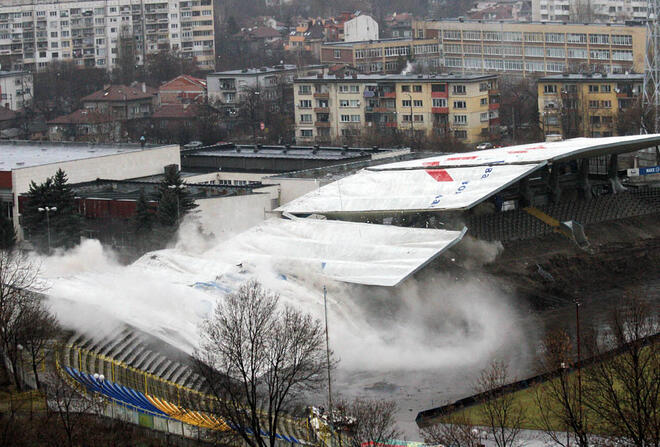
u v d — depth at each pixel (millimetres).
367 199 199875
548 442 117812
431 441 117000
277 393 121375
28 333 141625
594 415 123562
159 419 125250
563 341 140500
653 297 181250
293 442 118812
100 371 144875
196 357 130000
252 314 132875
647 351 140375
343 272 168875
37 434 123812
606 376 119125
